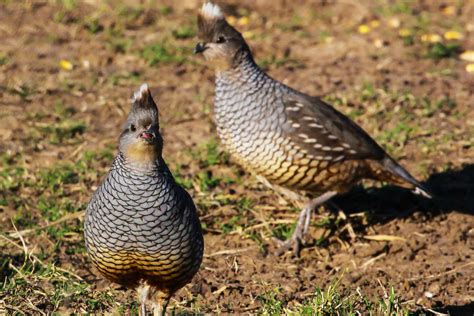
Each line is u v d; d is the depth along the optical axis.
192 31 18.27
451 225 11.78
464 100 15.56
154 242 8.18
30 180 12.68
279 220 11.94
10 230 11.34
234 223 11.78
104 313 9.41
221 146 13.89
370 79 16.28
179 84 16.14
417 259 11.04
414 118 14.88
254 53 17.47
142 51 17.27
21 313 9.30
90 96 15.58
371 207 12.44
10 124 14.42
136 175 8.05
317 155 11.21
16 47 17.25
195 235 8.41
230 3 20.03
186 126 14.66
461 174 13.20
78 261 10.73
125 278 8.59
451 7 20.12
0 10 18.72
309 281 10.51
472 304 9.90
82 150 13.79
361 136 11.54
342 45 17.88
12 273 10.27
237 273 10.68
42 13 18.73
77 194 12.41
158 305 8.80
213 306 9.77
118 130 14.50
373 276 10.60
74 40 17.70
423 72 16.70
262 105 11.19
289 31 18.64
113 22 18.45
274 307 9.43
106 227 8.18
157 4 19.73
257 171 11.48
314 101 11.51
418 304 9.85
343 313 8.98
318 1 20.17
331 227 11.85
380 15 19.53
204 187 12.60
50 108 15.12
